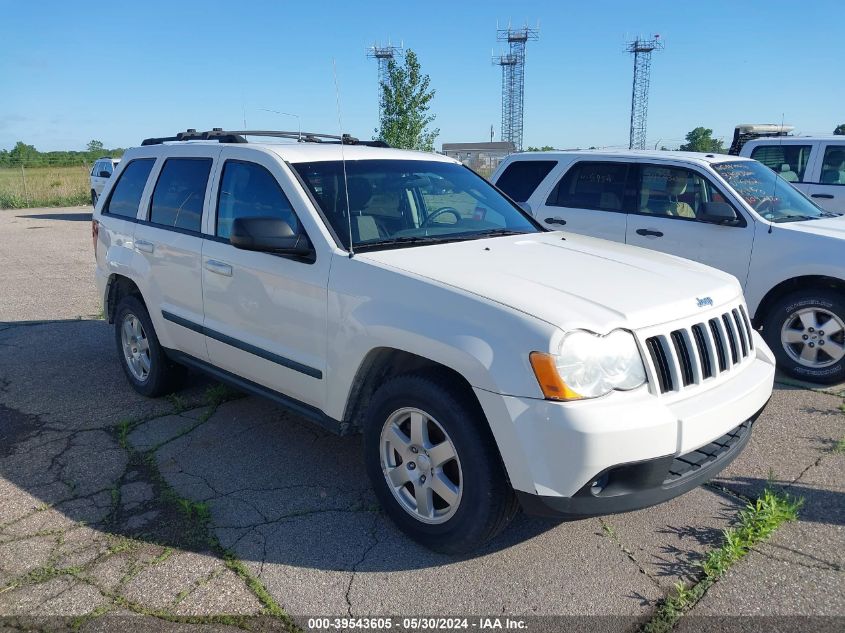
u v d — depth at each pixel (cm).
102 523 369
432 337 316
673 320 321
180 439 475
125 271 536
